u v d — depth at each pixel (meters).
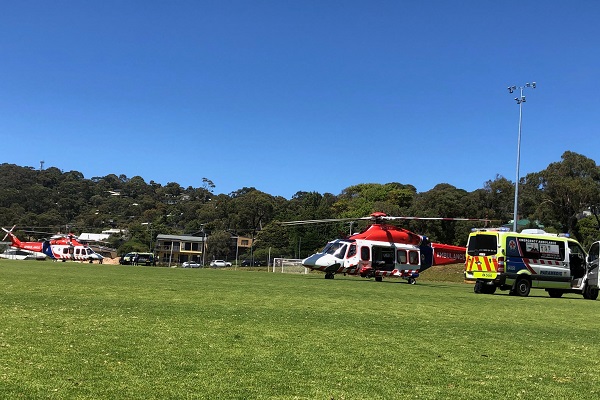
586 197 60.31
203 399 4.61
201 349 6.69
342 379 5.50
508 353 7.38
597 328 10.74
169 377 5.29
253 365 5.96
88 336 7.23
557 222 63.62
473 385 5.50
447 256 29.88
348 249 27.62
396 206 80.56
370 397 4.89
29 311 9.44
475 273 22.30
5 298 11.34
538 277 21.94
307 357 6.50
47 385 4.81
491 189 74.94
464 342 8.14
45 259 60.84
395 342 7.84
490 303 16.02
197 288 16.34
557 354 7.49
